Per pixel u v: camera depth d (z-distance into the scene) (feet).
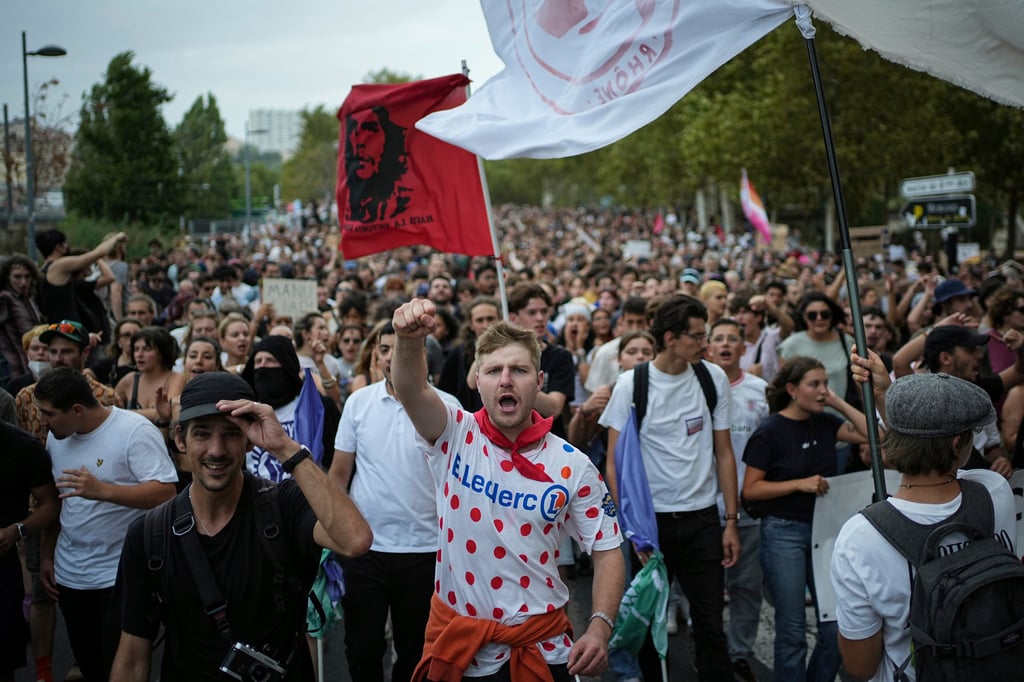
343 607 15.76
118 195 148.25
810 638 20.70
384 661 20.24
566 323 28.48
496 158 13.79
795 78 98.02
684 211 216.33
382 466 15.56
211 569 10.26
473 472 11.01
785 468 17.16
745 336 28.22
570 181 348.38
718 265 66.59
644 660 16.57
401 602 15.51
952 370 17.11
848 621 9.73
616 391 17.52
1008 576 8.91
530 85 14.25
